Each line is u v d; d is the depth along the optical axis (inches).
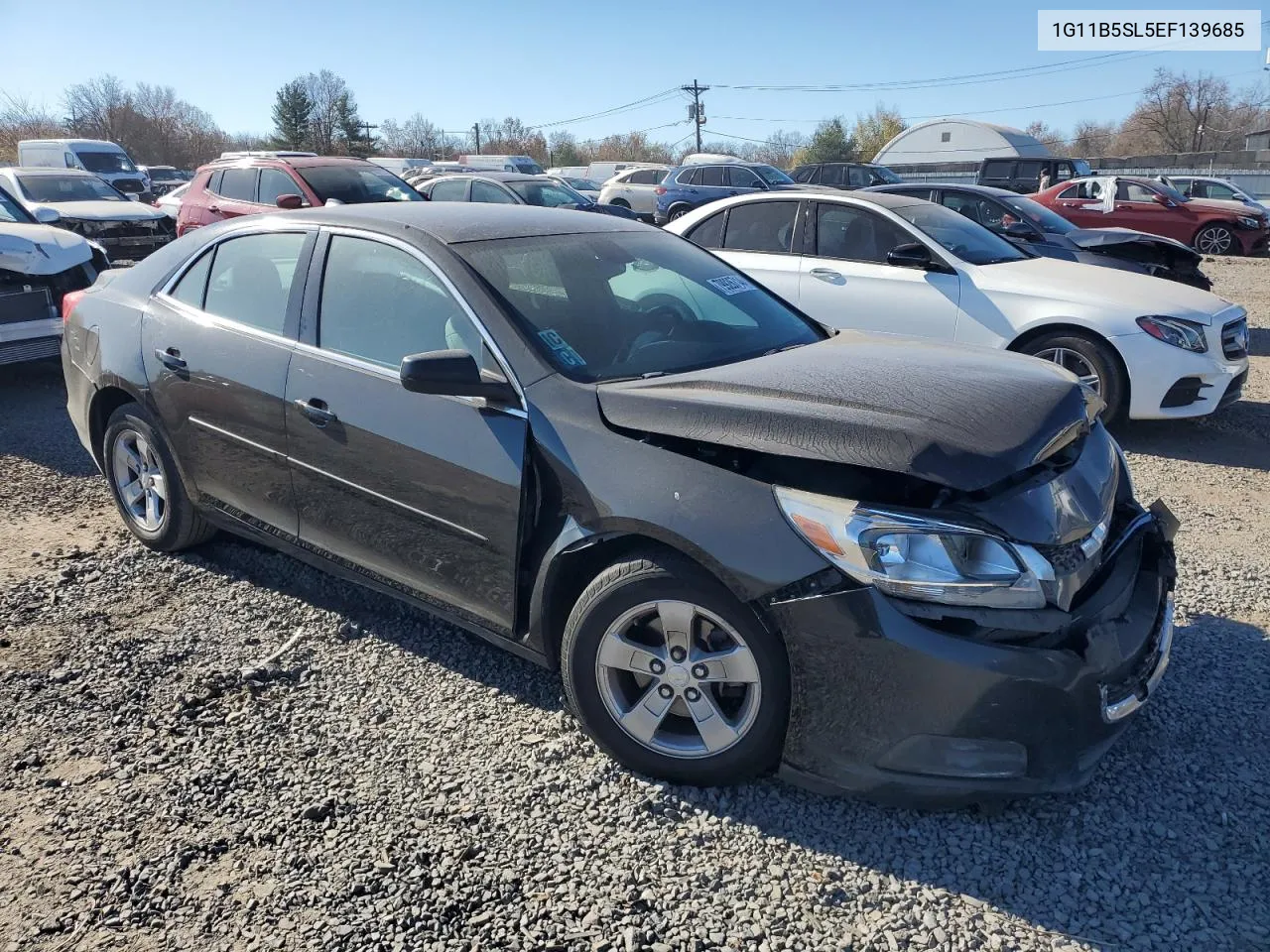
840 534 101.4
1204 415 268.2
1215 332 264.5
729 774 112.0
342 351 141.8
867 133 3095.5
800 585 102.5
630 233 164.2
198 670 140.8
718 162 1011.3
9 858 103.3
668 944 92.7
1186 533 202.7
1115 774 117.6
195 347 159.2
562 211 167.0
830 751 104.7
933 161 1840.6
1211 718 129.3
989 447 103.0
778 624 104.0
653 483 110.8
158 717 129.0
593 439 116.3
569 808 111.7
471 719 129.3
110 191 670.5
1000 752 101.0
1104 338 264.2
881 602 100.2
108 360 173.2
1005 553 100.8
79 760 120.0
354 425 136.6
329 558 147.8
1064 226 428.8
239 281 159.3
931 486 106.3
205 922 95.2
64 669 140.4
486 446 123.5
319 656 145.4
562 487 117.4
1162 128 2893.7
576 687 118.6
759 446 105.4
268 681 138.4
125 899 98.0
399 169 1480.1
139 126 2898.6
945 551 100.0
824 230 302.5
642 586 111.5
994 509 103.3
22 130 2635.3
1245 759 120.6
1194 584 173.2
